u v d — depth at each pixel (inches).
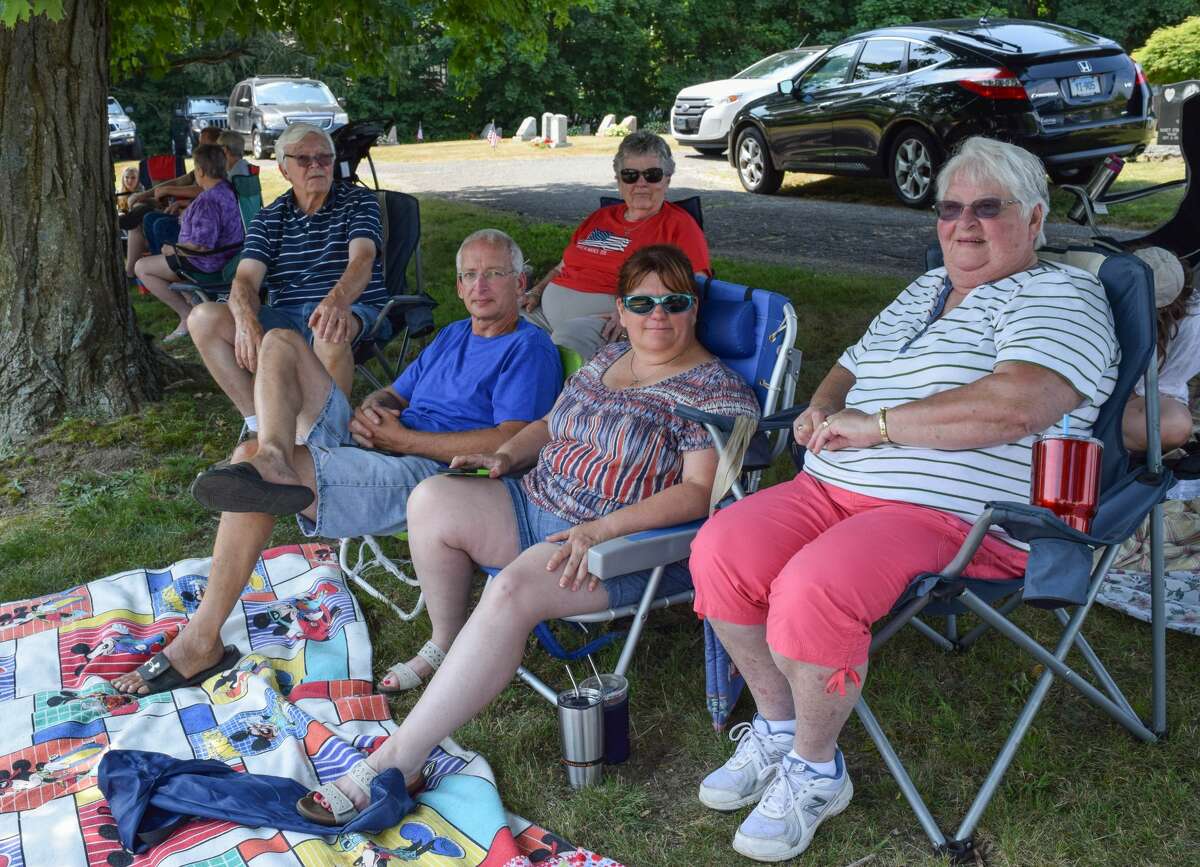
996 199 95.0
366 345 172.1
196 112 911.0
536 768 102.5
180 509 162.1
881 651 119.8
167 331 275.3
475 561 111.6
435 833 90.8
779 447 120.5
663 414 107.7
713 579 93.3
